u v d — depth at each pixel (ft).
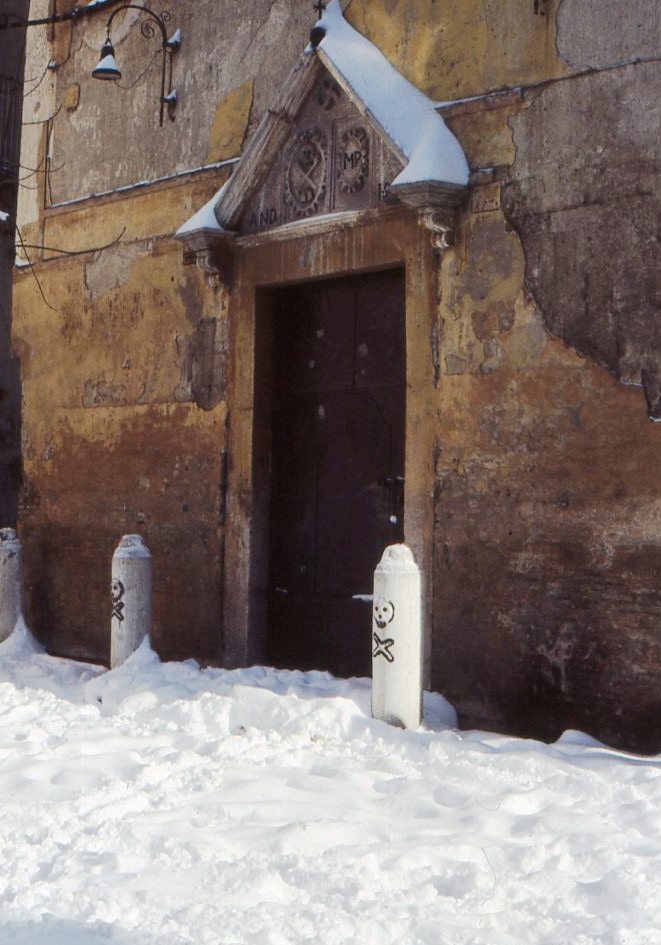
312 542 31.30
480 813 17.48
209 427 33.04
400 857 15.34
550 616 25.23
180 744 22.66
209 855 15.53
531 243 25.94
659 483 23.59
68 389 37.78
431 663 27.30
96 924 12.76
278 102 30.71
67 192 38.34
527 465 25.80
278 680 28.27
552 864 15.34
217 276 32.40
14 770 20.29
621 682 23.99
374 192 29.07
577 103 25.27
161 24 34.55
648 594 23.65
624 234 24.38
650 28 24.17
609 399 24.45
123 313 35.94
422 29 28.43
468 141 27.25
